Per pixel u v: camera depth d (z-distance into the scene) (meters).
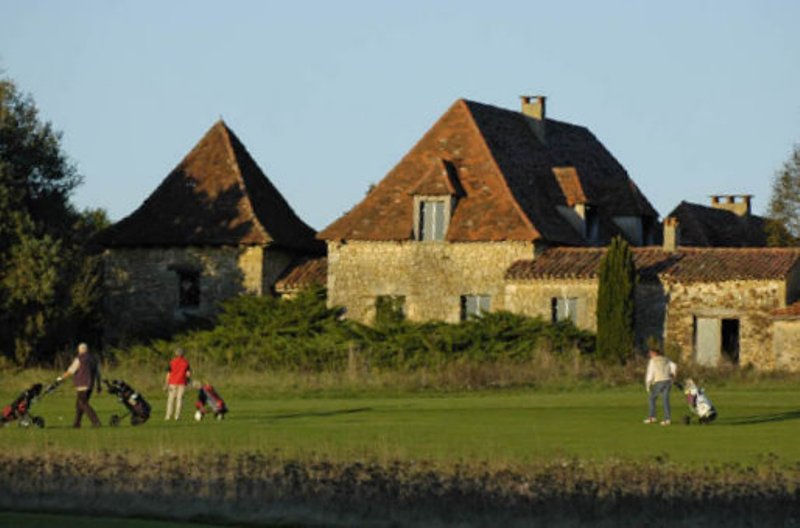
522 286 180.62
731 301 171.00
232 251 197.62
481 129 197.75
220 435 98.88
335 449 86.69
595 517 67.56
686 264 176.00
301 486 73.81
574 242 192.75
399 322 178.12
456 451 86.50
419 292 187.75
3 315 177.75
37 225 191.12
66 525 69.44
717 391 146.25
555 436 97.44
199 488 74.81
